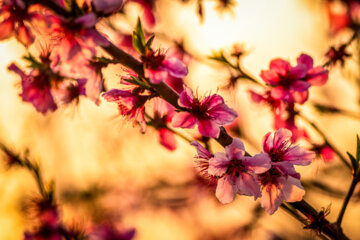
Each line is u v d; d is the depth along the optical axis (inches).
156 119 24.1
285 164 21.6
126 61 21.6
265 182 22.0
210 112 22.0
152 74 21.6
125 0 25.7
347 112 27.2
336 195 27.6
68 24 21.4
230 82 26.4
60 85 23.2
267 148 22.3
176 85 24.1
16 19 21.9
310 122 25.4
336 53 26.2
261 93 25.8
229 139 21.9
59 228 25.5
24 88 23.1
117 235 28.4
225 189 21.9
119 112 22.8
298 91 24.3
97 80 22.3
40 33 22.1
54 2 21.3
